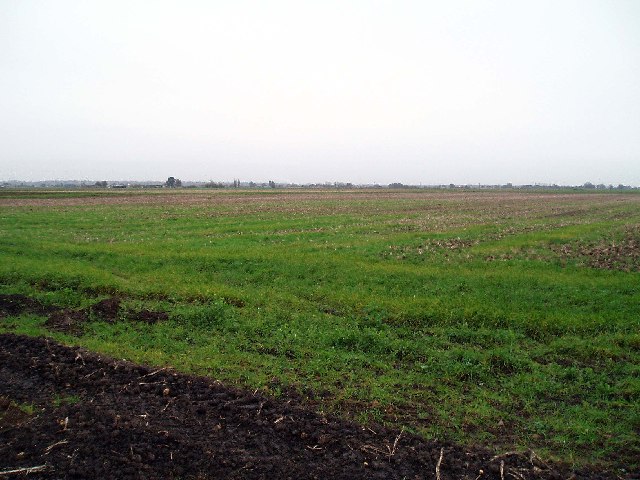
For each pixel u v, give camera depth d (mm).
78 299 11797
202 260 16156
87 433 5691
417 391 7066
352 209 44562
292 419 6141
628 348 8656
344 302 11422
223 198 66312
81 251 17984
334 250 18719
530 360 8117
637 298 11375
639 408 6574
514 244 20375
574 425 6148
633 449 5668
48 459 5242
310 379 7383
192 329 9797
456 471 5266
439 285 12930
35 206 46219
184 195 76000
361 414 6332
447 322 9992
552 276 13883
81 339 9086
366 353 8523
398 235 23484
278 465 5258
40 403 6461
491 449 5668
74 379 7125
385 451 5551
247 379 7324
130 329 9711
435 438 5836
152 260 16344
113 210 41312
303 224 29062
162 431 5734
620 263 16312
